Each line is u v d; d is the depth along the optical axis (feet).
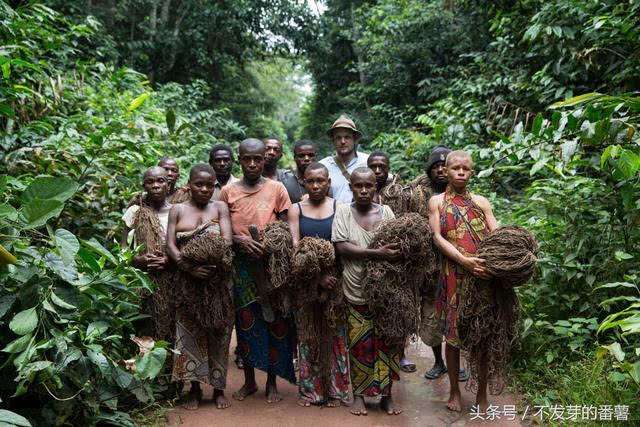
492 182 19.81
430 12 37.37
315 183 10.75
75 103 19.54
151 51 44.88
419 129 31.37
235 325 11.29
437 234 10.46
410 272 10.13
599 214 12.32
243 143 11.20
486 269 9.36
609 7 16.93
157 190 11.51
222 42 52.47
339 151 13.80
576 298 12.03
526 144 11.64
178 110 33.22
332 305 10.36
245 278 10.96
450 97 26.71
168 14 48.83
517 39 22.95
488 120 22.57
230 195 11.39
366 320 10.29
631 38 15.25
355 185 10.37
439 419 10.15
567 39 18.60
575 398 9.82
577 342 11.05
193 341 10.47
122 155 15.12
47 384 8.22
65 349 7.91
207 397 11.33
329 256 10.00
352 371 10.45
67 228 13.55
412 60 39.11
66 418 8.57
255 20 52.65
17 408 8.74
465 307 9.78
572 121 10.83
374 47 40.06
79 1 35.63
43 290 8.23
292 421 10.16
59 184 8.58
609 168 11.14
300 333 10.67
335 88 62.18
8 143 13.69
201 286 10.33
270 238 10.35
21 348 7.63
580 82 19.86
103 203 14.07
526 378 11.10
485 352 9.96
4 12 15.37
